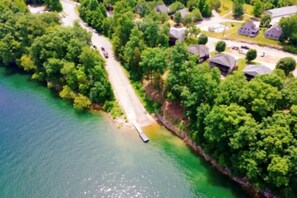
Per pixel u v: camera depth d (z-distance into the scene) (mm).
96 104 94125
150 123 86250
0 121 86688
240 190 66125
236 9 151375
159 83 91562
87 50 95125
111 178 69000
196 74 77375
